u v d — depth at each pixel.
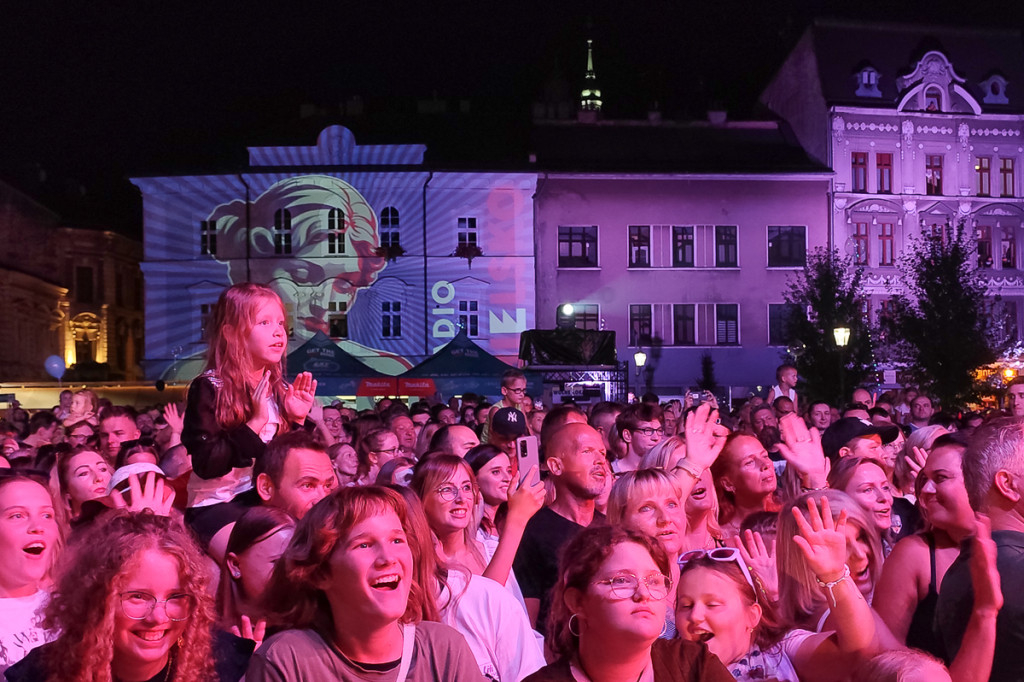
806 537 3.55
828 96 44.03
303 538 3.07
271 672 2.97
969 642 3.46
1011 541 3.60
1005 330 44.50
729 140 45.59
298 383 5.16
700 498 5.65
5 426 13.50
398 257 41.38
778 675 3.76
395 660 3.07
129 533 3.21
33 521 4.05
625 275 42.44
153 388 38.41
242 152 45.06
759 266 42.88
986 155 44.91
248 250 41.38
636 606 3.06
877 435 6.89
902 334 37.69
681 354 42.41
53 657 3.11
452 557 4.91
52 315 48.34
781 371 14.45
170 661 3.22
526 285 41.78
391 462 6.54
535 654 4.21
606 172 42.28
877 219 43.72
